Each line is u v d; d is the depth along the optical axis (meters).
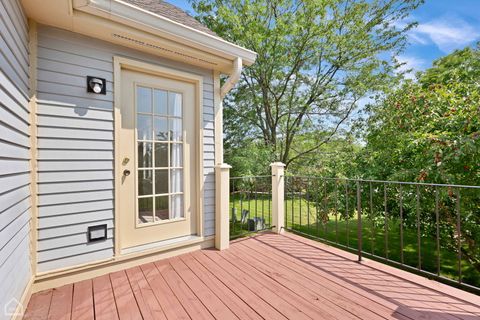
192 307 1.69
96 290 1.93
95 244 2.18
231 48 2.74
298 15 7.68
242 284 2.01
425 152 3.20
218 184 2.91
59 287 1.97
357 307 1.67
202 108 2.93
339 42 8.04
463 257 3.72
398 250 4.52
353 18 8.10
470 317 1.54
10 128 1.40
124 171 2.41
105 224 2.23
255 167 7.32
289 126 9.50
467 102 3.18
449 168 3.09
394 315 1.57
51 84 1.99
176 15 2.99
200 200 2.87
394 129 4.02
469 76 4.55
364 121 6.14
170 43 2.38
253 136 9.52
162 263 2.44
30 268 1.83
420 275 2.11
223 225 2.84
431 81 5.53
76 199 2.09
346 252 2.70
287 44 8.01
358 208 2.47
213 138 3.03
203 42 2.50
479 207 3.18
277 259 2.52
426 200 3.27
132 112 2.47
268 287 1.95
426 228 3.51
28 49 1.88
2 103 1.27
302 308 1.66
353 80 8.46
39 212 1.92
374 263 2.39
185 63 2.79
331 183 4.36
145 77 2.57
